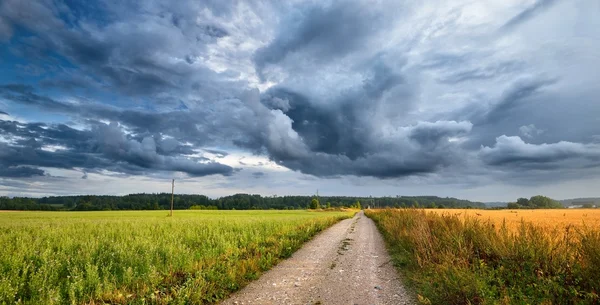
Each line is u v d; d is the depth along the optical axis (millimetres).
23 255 9258
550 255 6750
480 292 5656
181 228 19594
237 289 7457
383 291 7281
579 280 5680
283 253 12117
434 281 6871
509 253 7312
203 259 9953
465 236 9945
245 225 21828
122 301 6168
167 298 6098
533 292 5660
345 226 29500
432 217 17047
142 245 11172
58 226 20562
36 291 6367
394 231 17750
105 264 9125
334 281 8250
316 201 127188
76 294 6562
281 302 6516
